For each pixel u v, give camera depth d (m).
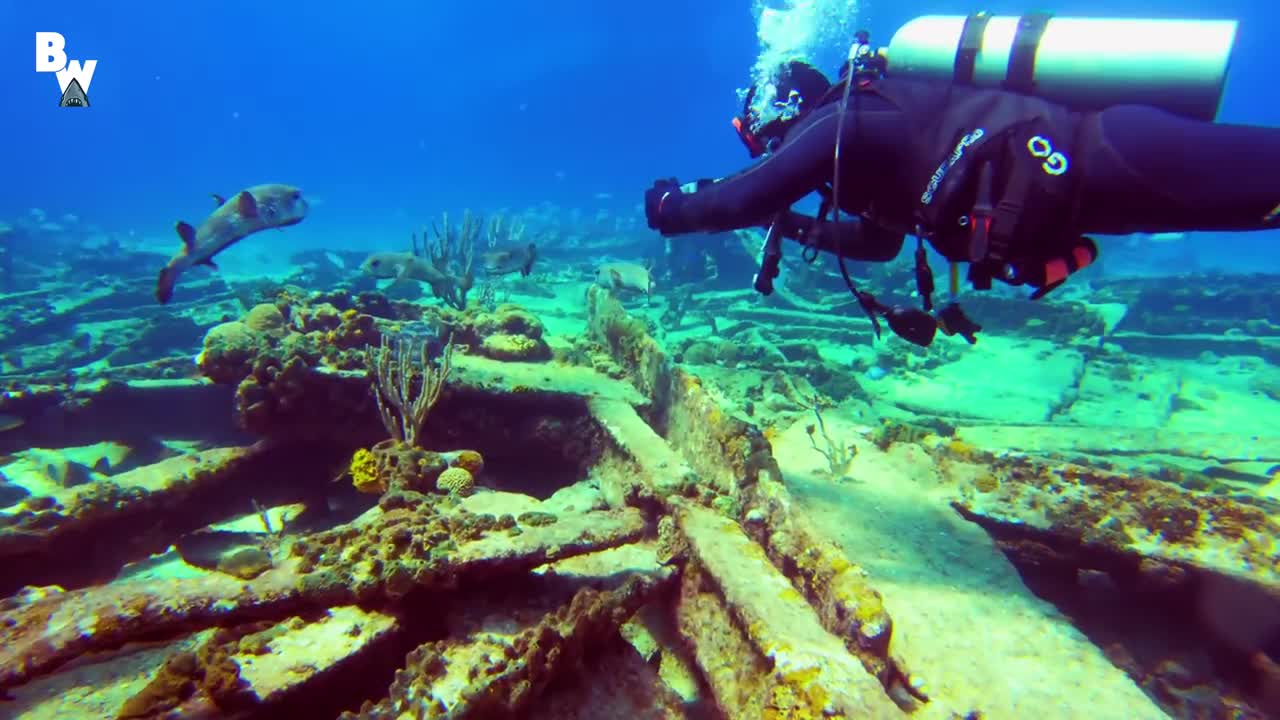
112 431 7.00
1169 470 5.53
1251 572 3.63
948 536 4.28
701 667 3.48
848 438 5.93
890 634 2.98
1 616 2.72
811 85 2.59
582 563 4.02
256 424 5.27
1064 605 4.47
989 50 2.12
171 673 2.83
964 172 1.96
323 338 6.09
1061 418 8.90
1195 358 12.76
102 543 4.52
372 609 3.25
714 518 4.00
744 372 8.83
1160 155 1.73
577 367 6.86
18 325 12.19
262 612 3.01
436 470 4.55
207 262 4.04
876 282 15.17
